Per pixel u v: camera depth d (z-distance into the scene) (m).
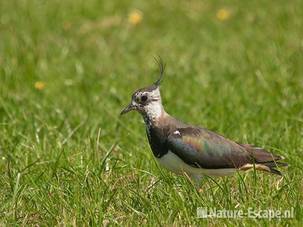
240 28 24.88
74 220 12.46
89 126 17.23
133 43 24.25
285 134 16.19
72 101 19.28
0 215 12.97
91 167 14.58
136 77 21.27
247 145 13.59
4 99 18.86
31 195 13.49
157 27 25.59
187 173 13.39
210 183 13.91
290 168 14.54
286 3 26.86
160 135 13.31
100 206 12.83
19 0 27.33
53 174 14.19
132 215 12.73
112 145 15.80
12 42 23.67
